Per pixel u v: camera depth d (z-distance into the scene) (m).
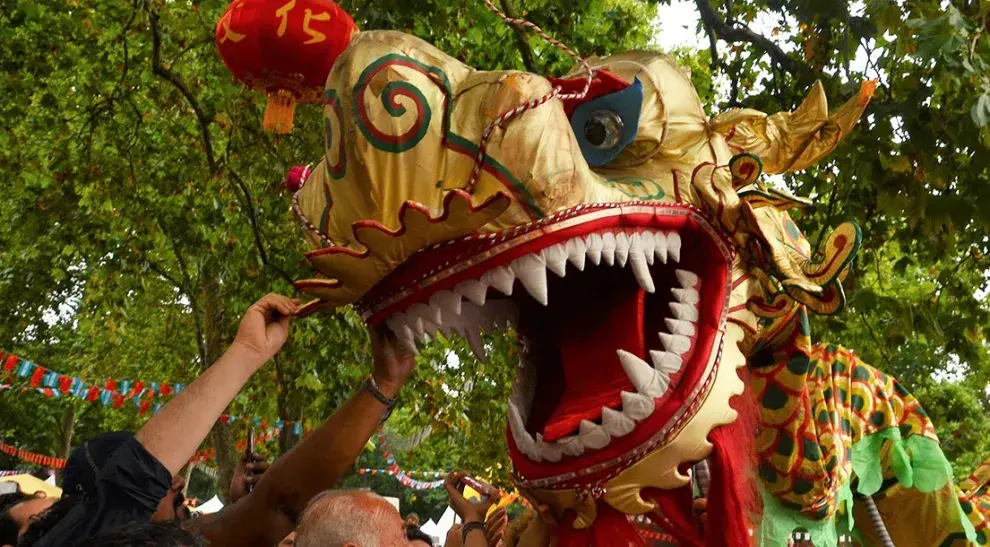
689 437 1.75
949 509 2.43
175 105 9.98
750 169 1.91
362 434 2.41
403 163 1.74
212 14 9.20
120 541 1.50
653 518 1.79
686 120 2.01
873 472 2.42
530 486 1.84
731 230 1.94
